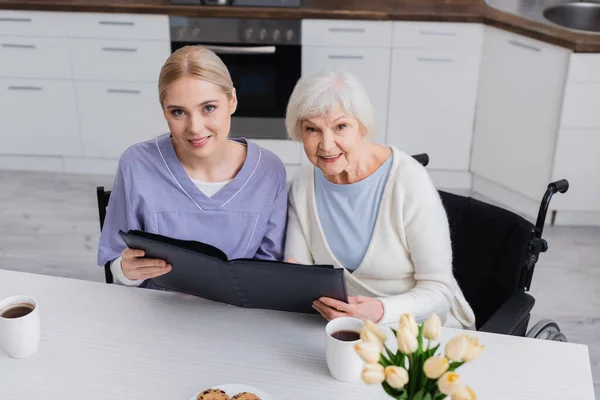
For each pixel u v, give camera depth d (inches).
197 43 137.9
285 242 69.9
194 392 52.3
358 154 62.4
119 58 141.5
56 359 55.5
